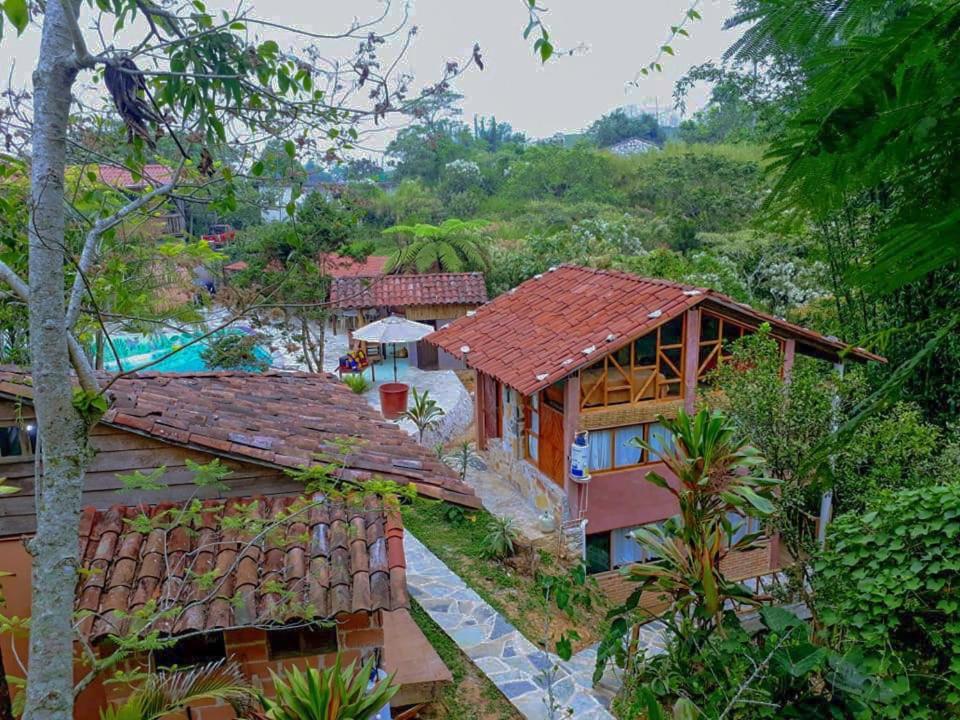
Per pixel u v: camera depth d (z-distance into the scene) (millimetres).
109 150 5023
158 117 4020
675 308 11930
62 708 3219
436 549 12312
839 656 5957
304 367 21719
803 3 1209
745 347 10781
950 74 1086
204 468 5586
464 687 8602
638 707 6914
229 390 8953
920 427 8477
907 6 1101
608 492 12531
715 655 6633
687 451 7312
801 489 8242
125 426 6141
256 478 6527
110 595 5473
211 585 5539
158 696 4922
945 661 5840
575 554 12258
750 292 20453
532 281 16453
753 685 6090
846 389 9180
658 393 12641
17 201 4945
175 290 9898
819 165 1290
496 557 11992
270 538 6062
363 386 20391
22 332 10469
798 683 6105
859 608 6113
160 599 5473
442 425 17734
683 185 37906
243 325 19250
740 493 6910
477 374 16219
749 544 7660
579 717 8117
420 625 9891
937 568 5805
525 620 10344
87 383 3346
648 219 37344
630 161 47312
